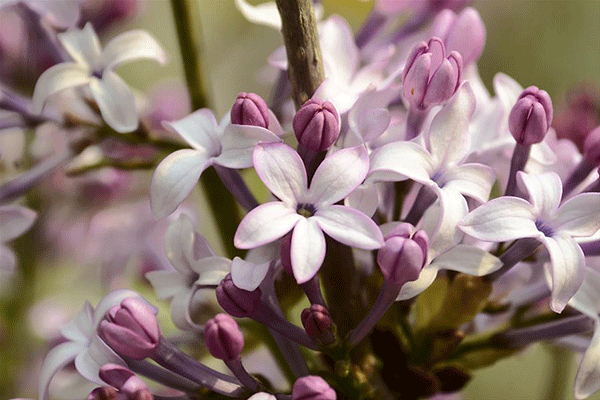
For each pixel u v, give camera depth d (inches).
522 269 12.1
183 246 11.7
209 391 11.4
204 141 11.4
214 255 11.8
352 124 11.3
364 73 11.9
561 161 12.1
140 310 11.2
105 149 13.3
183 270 11.8
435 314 11.8
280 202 10.9
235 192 11.5
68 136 13.5
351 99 11.5
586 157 11.7
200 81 12.7
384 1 13.0
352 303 11.6
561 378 13.8
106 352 11.3
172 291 11.8
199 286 11.7
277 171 10.9
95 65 12.3
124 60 12.2
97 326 11.4
